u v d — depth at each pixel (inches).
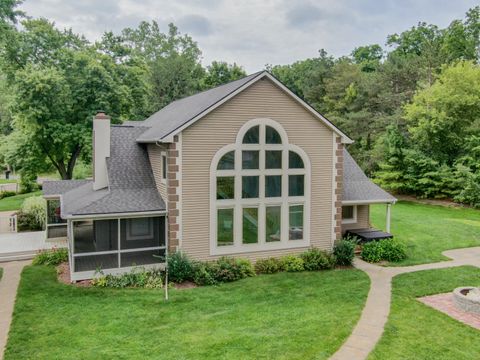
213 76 2458.2
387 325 441.7
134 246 691.4
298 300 523.2
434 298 537.0
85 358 361.7
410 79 1750.7
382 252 725.3
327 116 1882.4
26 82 1069.1
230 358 362.3
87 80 1149.7
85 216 571.5
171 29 2763.3
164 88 2274.9
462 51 1987.0
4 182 2257.6
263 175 665.0
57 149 1218.0
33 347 383.2
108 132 716.0
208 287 575.5
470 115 1378.0
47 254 697.6
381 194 821.9
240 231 657.6
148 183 686.5
